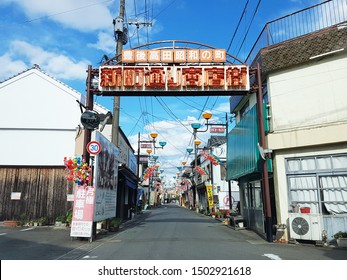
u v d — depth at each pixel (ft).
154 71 42.27
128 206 87.66
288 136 39.60
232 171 64.80
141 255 29.09
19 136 61.77
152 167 132.16
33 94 63.52
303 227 35.81
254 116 47.34
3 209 58.75
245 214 59.47
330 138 36.58
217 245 35.70
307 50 39.63
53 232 46.98
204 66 42.60
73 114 62.90
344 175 36.40
